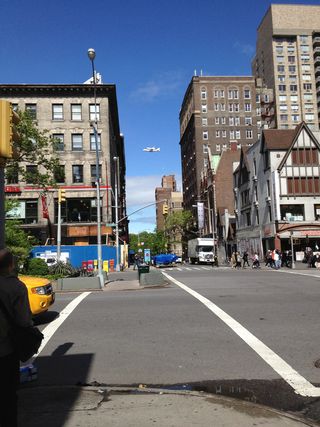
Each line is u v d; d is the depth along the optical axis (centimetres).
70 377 672
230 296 1582
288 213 4894
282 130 5181
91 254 4041
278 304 1359
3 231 575
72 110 5128
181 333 962
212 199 8362
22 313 395
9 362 394
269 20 12562
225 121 11419
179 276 2906
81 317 1208
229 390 600
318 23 12556
